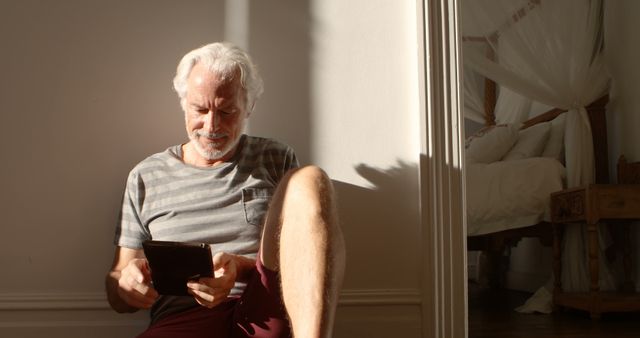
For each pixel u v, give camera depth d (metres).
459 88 1.54
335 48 1.55
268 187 1.31
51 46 1.47
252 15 1.53
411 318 1.50
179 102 1.50
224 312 1.15
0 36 1.46
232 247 1.26
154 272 1.00
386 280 1.52
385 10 1.58
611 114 3.45
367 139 1.54
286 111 1.53
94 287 1.45
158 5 1.51
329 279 0.92
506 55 3.67
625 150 3.32
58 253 1.45
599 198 2.64
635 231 3.10
